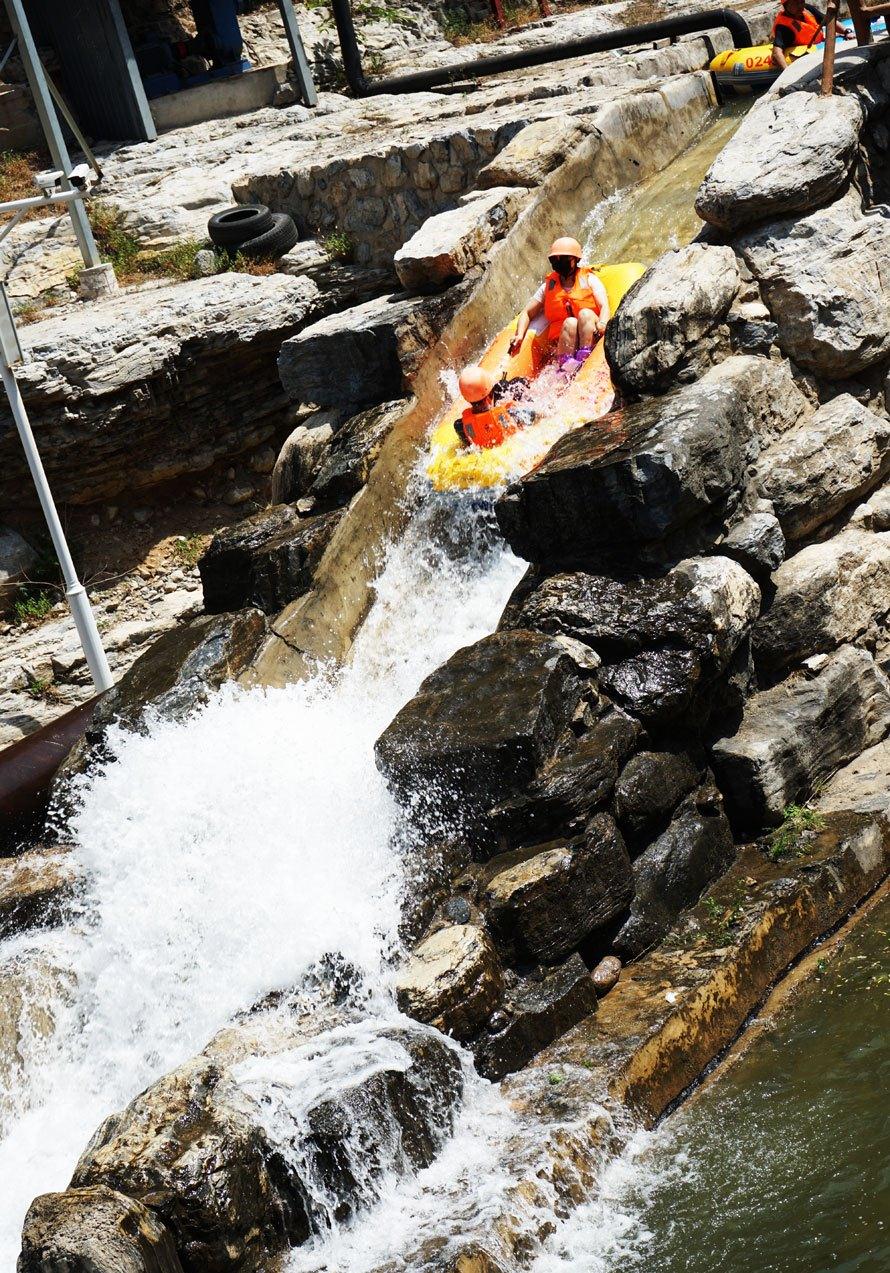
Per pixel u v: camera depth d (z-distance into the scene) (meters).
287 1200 7.83
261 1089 8.08
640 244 16.20
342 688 12.63
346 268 21.28
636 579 10.80
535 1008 8.91
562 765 9.74
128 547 20.28
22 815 12.43
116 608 19.70
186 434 20.42
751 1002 9.31
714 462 10.89
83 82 27.48
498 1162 7.94
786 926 9.70
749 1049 8.95
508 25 32.78
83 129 28.00
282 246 21.80
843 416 11.94
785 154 12.62
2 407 18.95
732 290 12.38
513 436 13.50
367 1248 7.57
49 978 10.30
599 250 16.53
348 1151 7.83
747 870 10.28
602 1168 8.03
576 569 11.14
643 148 17.75
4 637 19.38
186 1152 7.58
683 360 12.02
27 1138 9.74
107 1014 10.17
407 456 14.05
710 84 19.02
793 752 10.70
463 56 29.09
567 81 21.06
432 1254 7.30
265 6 30.39
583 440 11.45
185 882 10.37
